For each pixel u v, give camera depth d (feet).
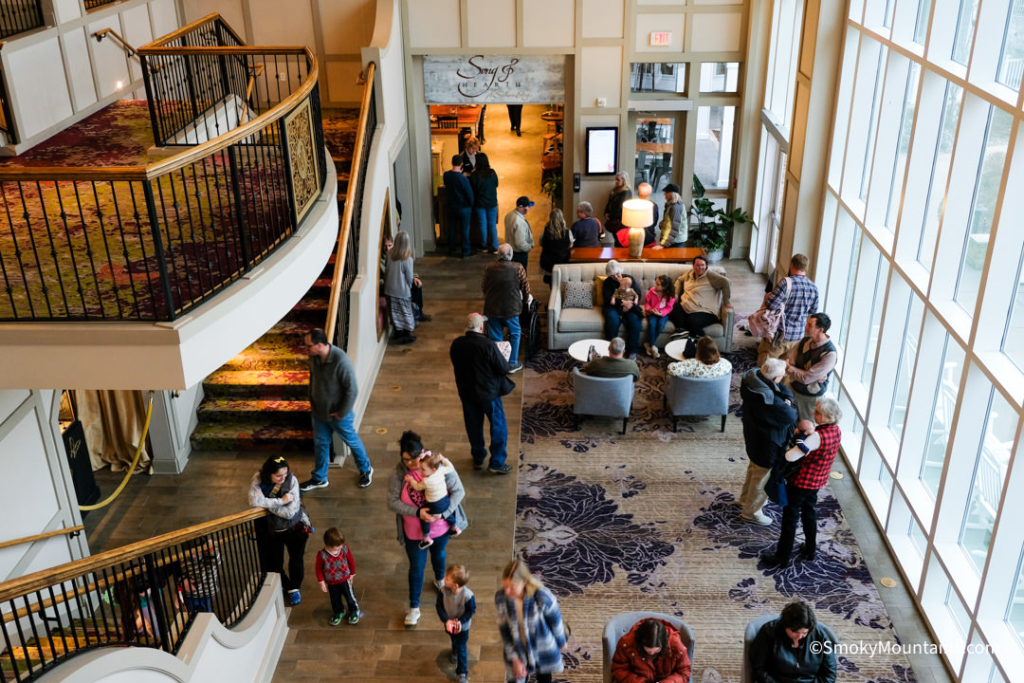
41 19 27.86
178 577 17.79
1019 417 16.49
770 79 38.34
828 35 28.86
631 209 35.24
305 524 21.61
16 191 23.89
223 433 28.09
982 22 18.43
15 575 20.13
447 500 20.54
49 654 18.60
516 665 17.39
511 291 31.32
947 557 20.11
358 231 31.12
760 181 39.73
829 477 26.58
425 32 38.96
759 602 21.85
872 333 27.09
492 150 60.80
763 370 22.82
